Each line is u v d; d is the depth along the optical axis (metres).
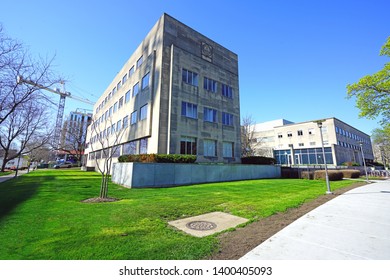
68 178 18.20
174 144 18.20
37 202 7.62
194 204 7.46
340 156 37.19
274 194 9.95
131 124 23.28
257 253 3.55
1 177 21.22
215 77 23.56
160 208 6.78
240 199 8.54
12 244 3.79
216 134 22.20
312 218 5.83
